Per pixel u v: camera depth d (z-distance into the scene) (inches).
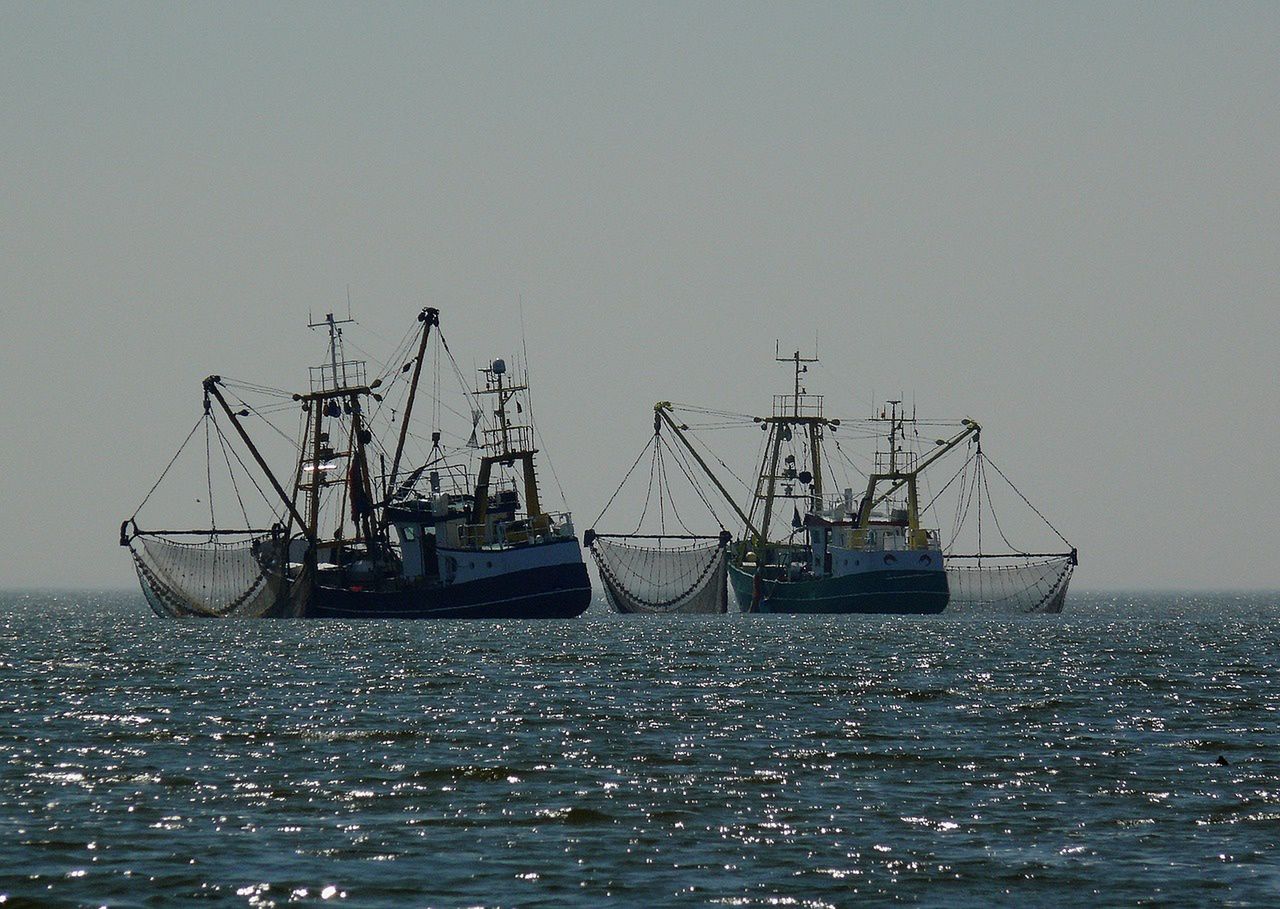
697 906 6525.6
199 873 6988.2
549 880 6889.8
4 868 7047.2
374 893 6688.0
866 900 6628.9
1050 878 6963.6
